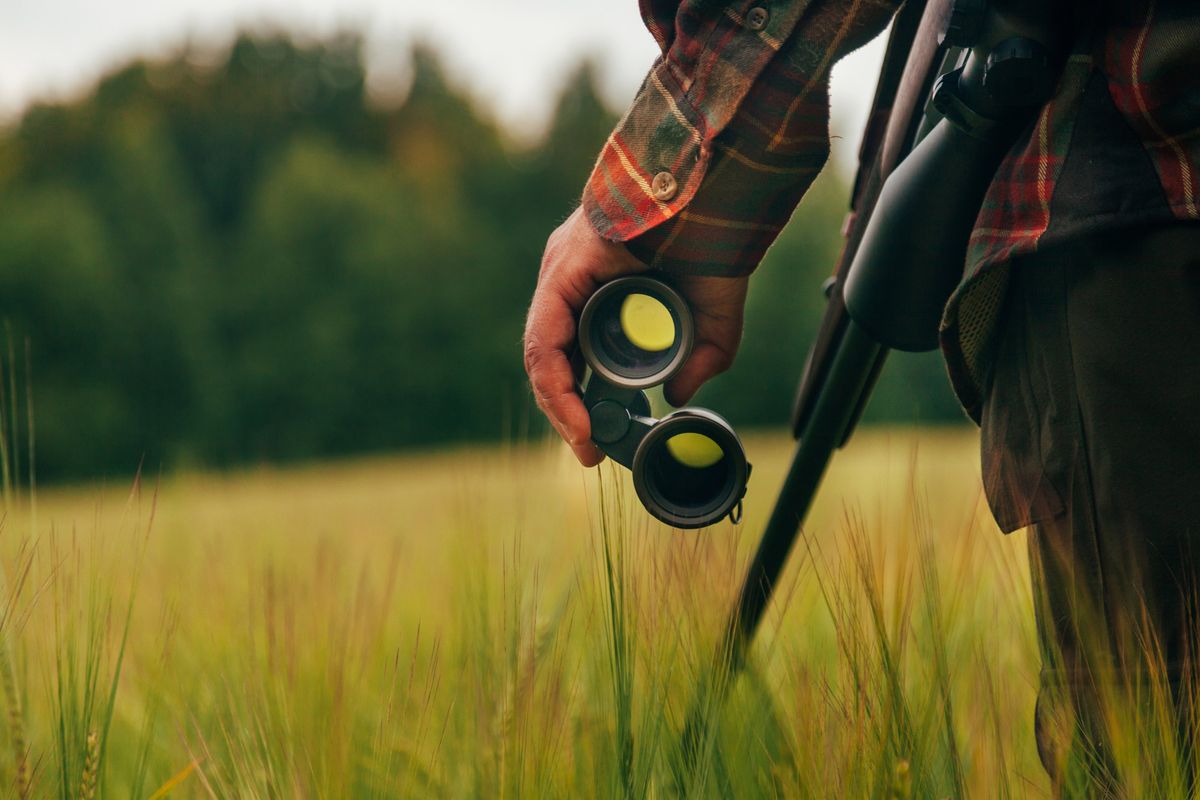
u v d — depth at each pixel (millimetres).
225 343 38656
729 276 994
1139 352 845
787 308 36438
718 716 1052
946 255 961
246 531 2842
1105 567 887
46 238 34094
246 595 1653
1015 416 941
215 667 1458
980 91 890
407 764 1165
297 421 38688
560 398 969
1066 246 882
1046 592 945
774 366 36594
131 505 1134
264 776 1109
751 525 2303
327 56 47250
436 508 4434
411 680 1222
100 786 1033
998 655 1257
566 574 1410
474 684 1232
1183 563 840
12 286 33625
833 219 36250
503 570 1129
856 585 995
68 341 34219
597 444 955
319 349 38875
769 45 951
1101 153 859
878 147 1196
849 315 1076
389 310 39938
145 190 37156
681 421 893
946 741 1078
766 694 1188
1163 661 849
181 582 1916
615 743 1020
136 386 35312
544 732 1082
